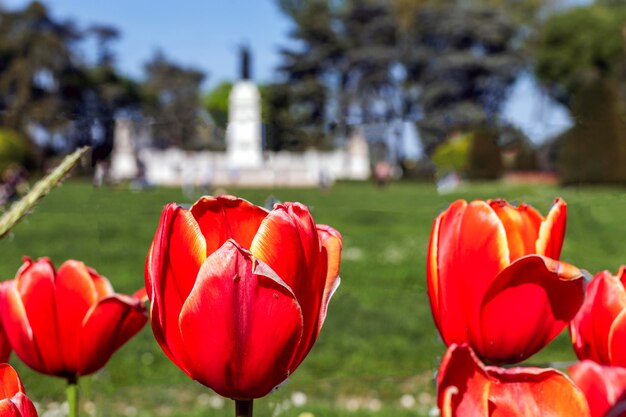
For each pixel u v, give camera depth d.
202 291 0.75
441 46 66.44
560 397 0.61
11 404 0.66
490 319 0.90
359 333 7.62
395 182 45.31
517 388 0.62
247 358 0.76
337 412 5.21
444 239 0.94
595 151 20.28
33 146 41.00
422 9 65.38
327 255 0.87
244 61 40.19
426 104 63.09
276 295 0.75
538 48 67.38
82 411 4.27
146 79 82.62
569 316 0.90
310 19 62.31
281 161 42.38
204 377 0.78
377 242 16.53
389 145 43.34
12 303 1.16
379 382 6.21
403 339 7.42
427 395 5.83
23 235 15.29
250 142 33.06
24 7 65.69
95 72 70.75
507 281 0.89
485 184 28.36
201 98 83.31
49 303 1.18
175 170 36.28
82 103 69.50
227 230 0.83
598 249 12.30
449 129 15.48
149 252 0.83
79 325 1.19
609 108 22.19
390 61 63.16
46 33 65.19
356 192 35.34
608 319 0.92
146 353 6.46
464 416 0.61
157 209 18.70
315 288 0.81
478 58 63.09
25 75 63.19
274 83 60.31
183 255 0.78
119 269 11.58
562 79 65.75
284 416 4.22
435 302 0.95
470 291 0.92
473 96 64.56
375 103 64.19
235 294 0.74
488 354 0.92
